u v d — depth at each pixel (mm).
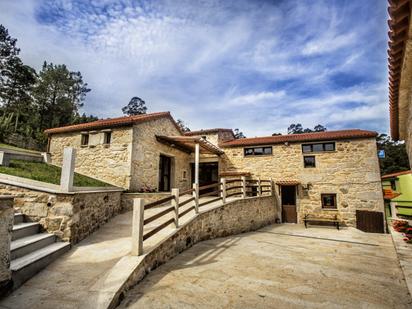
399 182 11008
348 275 3744
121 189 6785
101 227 5305
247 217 8586
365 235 8234
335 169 10305
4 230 2303
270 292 2922
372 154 9828
